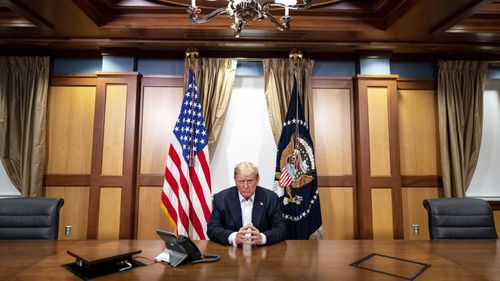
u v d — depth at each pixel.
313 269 1.42
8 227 2.09
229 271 1.38
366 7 2.93
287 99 3.39
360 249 1.77
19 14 2.68
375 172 3.31
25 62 3.41
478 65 3.55
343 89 3.52
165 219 3.32
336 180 3.40
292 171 3.08
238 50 3.49
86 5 2.72
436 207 2.27
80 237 3.28
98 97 3.33
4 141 3.33
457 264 1.51
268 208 2.06
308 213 3.04
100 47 3.36
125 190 3.24
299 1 2.73
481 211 2.26
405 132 3.53
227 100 3.40
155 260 1.53
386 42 3.29
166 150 3.39
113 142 3.29
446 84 3.49
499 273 1.38
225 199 2.07
